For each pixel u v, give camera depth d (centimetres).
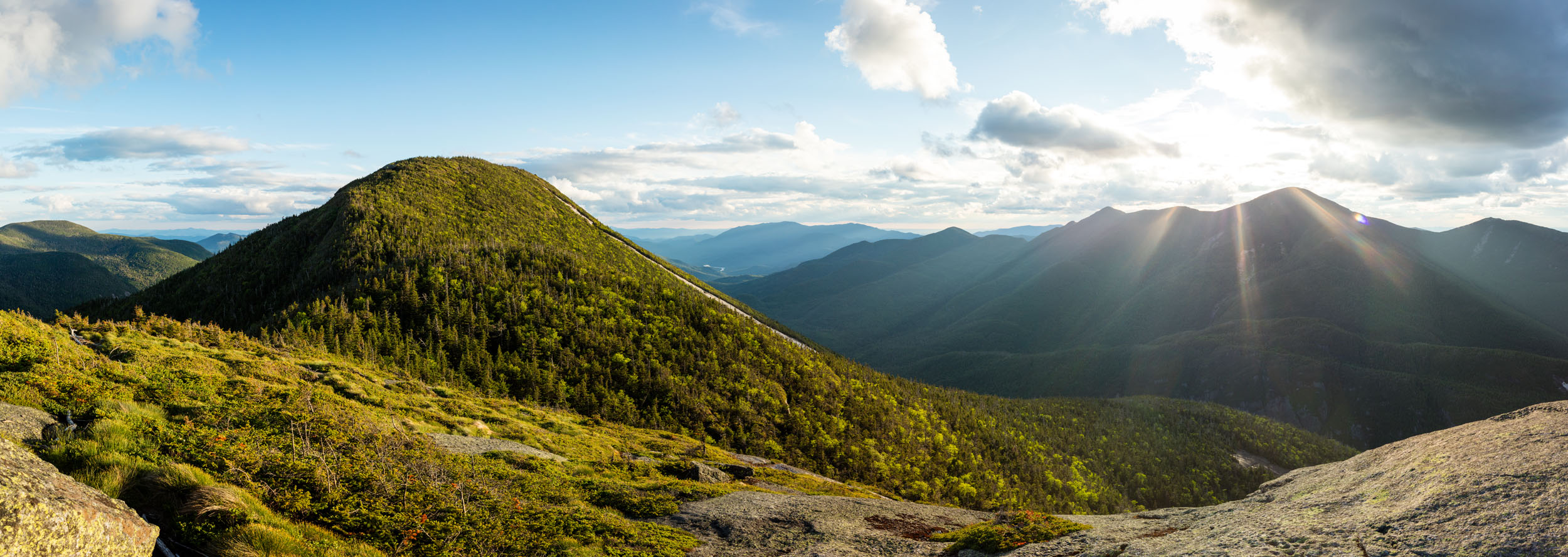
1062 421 18725
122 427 1775
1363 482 1633
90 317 14588
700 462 5209
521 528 2188
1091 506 12600
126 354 3556
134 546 1173
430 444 3328
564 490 2986
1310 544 1315
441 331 10475
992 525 2144
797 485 5138
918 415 14238
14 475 1020
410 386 5922
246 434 2184
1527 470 1219
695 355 12050
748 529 2567
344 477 2102
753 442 9650
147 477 1477
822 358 16150
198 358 4150
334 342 8888
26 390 1967
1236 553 1371
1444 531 1158
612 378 10512
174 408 2430
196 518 1380
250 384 3531
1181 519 1944
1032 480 12750
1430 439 1730
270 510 1630
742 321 15600
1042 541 1905
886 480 9756
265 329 9331
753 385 11612
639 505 2911
